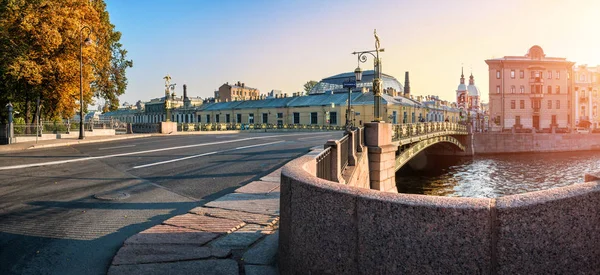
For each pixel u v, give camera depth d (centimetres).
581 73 8831
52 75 2834
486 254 237
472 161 5478
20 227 566
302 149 1781
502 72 8106
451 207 243
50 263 426
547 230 234
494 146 6494
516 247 233
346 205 284
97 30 3253
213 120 8356
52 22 2698
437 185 3719
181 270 382
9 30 2605
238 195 738
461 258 241
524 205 233
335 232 291
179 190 852
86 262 429
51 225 577
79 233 537
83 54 2925
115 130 4041
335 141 909
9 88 2836
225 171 1126
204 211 617
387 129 1697
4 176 1043
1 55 2591
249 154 1582
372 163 1554
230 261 405
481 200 246
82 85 2909
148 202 736
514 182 3872
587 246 240
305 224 317
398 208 258
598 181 260
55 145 2270
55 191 841
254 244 464
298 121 6925
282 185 370
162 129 3841
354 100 6269
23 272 400
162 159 1431
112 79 3709
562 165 5038
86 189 863
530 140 6619
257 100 8025
